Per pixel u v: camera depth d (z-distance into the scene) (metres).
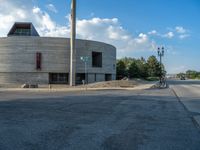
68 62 56.31
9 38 54.78
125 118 12.34
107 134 8.94
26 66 54.84
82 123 10.92
